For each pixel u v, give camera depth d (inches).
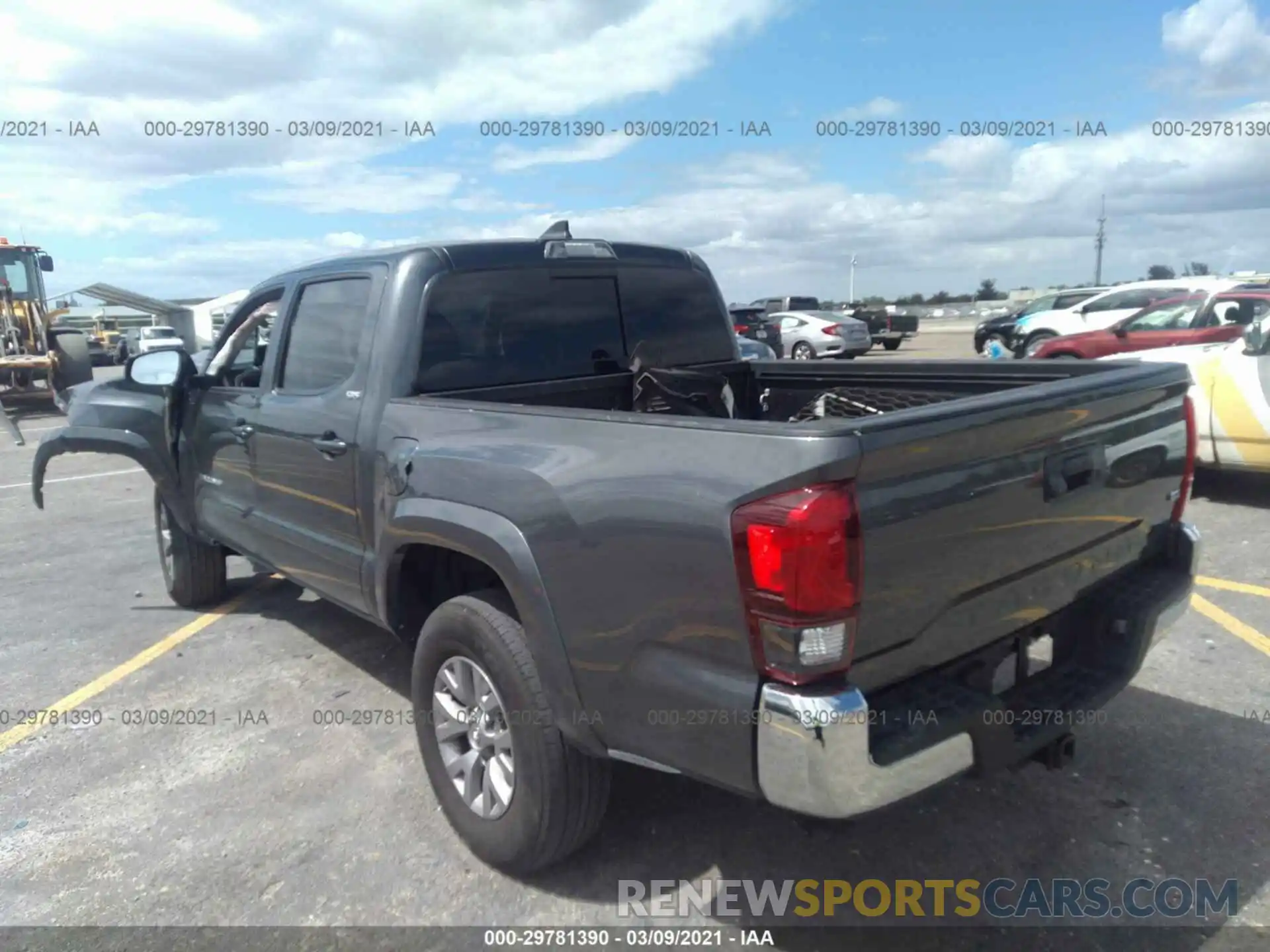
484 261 147.9
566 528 101.6
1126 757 140.6
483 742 119.3
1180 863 116.9
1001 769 97.4
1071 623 118.6
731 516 85.7
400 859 124.3
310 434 151.9
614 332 165.2
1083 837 122.6
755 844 124.6
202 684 183.3
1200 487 313.7
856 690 84.0
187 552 220.7
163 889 119.6
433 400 129.6
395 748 154.8
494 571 121.9
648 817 131.1
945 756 90.0
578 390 156.5
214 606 231.5
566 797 110.4
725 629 88.0
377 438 135.9
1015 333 740.0
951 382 156.3
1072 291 770.2
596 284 163.2
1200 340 465.4
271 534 172.4
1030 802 130.6
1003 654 107.0
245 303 185.6
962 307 1983.3
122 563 276.7
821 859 121.0
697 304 180.5
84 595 245.1
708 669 90.5
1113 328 513.0
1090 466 109.0
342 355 148.5
